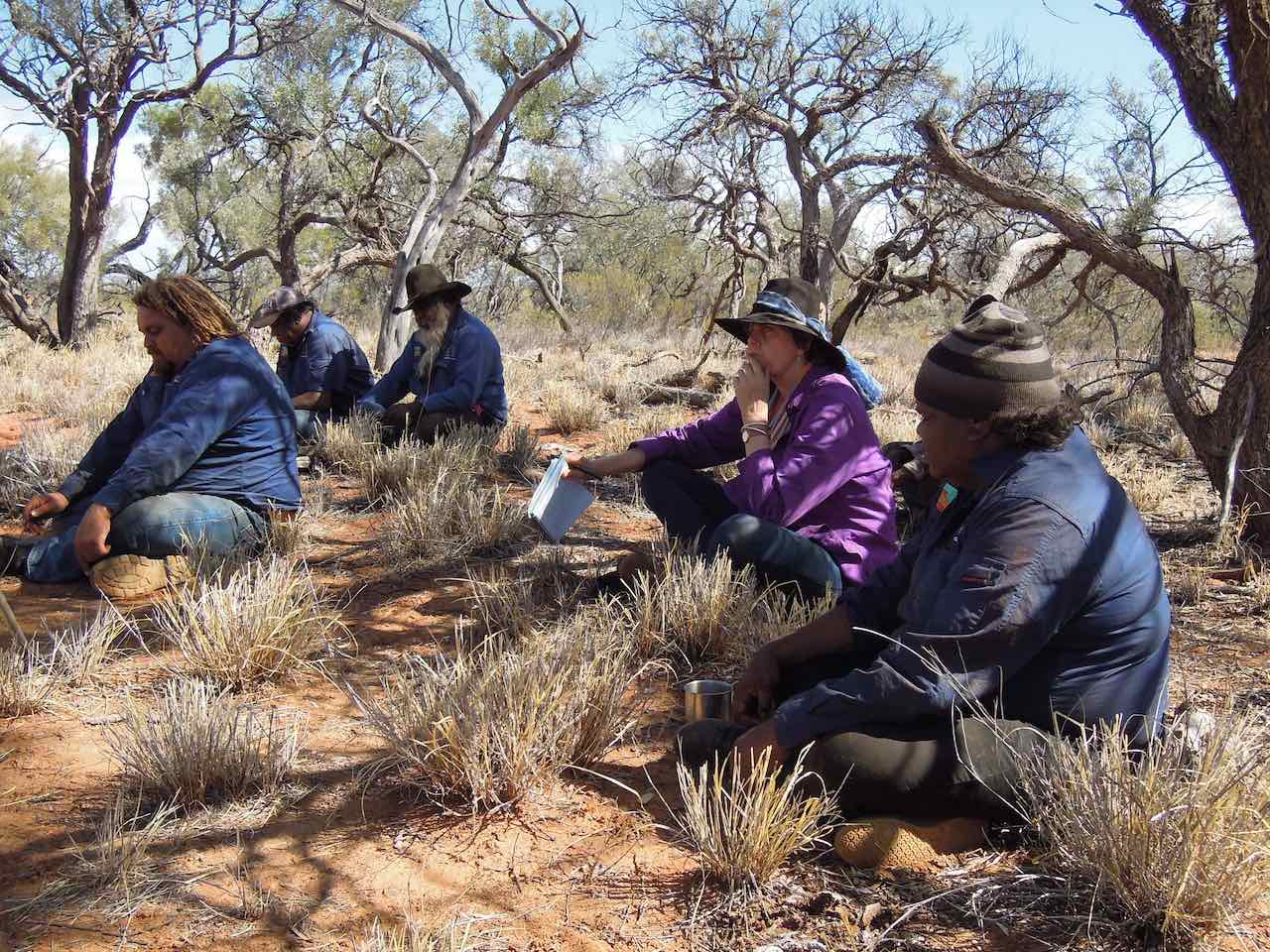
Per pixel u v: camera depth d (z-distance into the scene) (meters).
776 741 2.76
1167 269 6.07
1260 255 5.37
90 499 5.25
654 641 4.12
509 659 3.31
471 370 7.75
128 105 19.33
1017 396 2.59
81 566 4.82
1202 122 5.51
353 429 7.63
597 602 4.54
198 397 4.98
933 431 2.71
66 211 29.52
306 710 3.63
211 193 26.05
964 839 2.72
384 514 6.36
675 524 4.87
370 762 3.22
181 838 2.80
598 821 2.93
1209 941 2.31
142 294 5.11
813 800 2.67
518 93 14.78
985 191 6.29
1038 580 2.54
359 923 2.46
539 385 12.78
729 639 4.11
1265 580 4.75
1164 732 2.80
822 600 4.20
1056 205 6.14
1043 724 2.76
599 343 22.52
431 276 7.71
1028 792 2.65
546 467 7.83
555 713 3.15
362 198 22.84
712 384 12.29
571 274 33.41
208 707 3.27
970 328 2.64
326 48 21.80
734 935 2.42
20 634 3.69
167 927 2.43
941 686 2.58
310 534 5.82
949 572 2.74
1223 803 2.35
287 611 4.10
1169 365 5.86
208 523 4.98
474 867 2.71
